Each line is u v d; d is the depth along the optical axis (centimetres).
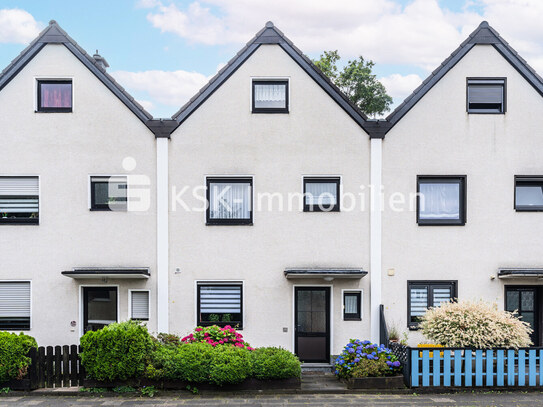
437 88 1232
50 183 1209
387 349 1070
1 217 1207
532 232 1228
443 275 1221
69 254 1204
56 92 1230
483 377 1030
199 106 1223
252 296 1211
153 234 1213
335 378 1091
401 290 1217
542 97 1232
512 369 1012
